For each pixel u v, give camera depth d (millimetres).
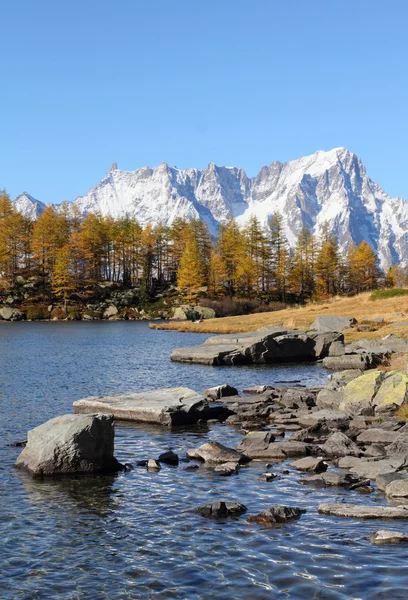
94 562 10914
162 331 87312
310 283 162875
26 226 158875
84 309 135500
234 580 10094
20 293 139750
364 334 56938
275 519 12680
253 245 154625
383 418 22516
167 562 10859
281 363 48344
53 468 16500
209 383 35969
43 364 44656
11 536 12164
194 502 14164
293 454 18609
